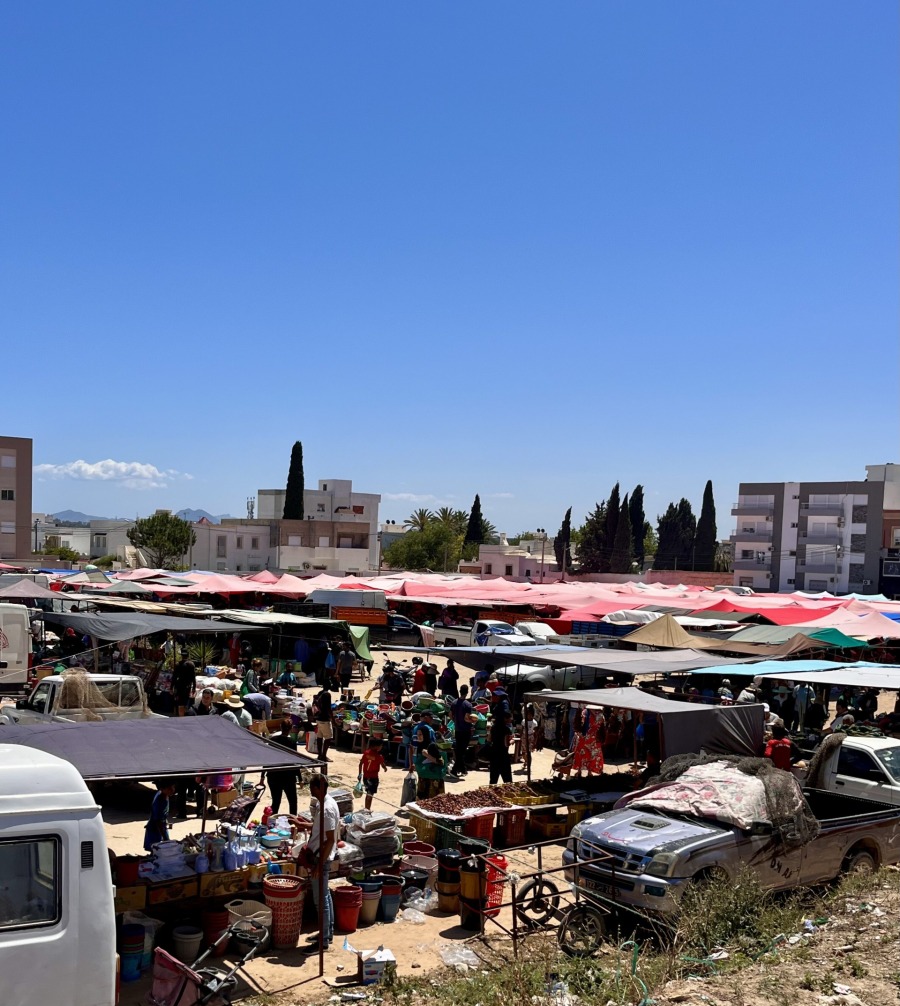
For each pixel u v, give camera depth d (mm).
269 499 99688
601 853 9680
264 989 8242
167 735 9711
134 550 87188
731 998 7305
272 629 26750
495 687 21719
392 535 131625
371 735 19547
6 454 75750
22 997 5801
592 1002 7504
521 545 117375
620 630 41031
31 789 6152
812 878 10531
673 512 107375
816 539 81500
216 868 9617
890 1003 7242
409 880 10992
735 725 14688
